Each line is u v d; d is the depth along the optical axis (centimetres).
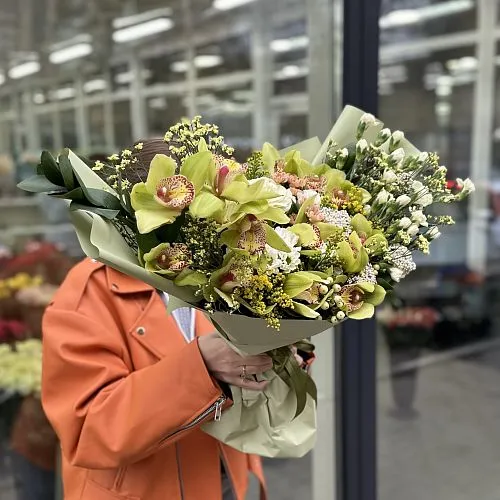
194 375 94
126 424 93
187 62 478
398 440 294
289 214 90
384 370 343
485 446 286
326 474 178
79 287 105
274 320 81
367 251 88
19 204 359
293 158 97
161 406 93
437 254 412
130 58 477
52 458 211
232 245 80
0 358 217
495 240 427
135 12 417
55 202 356
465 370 355
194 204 76
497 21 427
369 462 179
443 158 459
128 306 107
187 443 108
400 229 92
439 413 316
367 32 156
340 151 98
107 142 496
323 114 171
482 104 454
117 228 88
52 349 100
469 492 253
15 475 215
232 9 406
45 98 470
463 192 98
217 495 109
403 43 405
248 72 449
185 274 82
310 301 84
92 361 99
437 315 381
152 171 80
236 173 81
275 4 385
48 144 477
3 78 448
